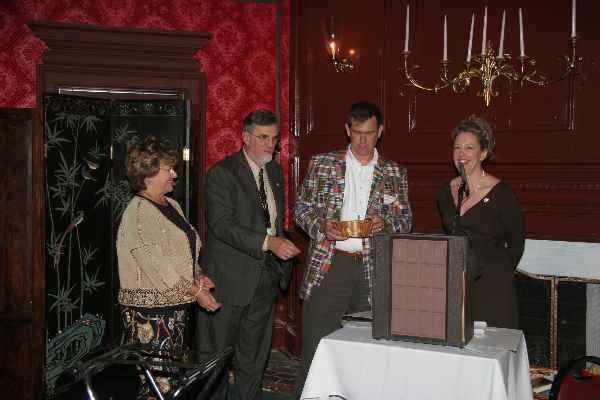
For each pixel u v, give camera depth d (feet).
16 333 12.36
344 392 6.84
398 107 13.98
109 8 14.79
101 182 13.79
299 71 15.37
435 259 6.56
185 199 13.66
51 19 14.42
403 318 6.73
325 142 14.93
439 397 6.39
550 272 12.55
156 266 8.63
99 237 13.84
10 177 12.29
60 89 14.47
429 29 13.51
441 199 10.29
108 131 13.89
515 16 12.57
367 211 10.25
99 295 13.92
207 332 10.88
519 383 7.05
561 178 12.32
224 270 10.57
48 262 12.54
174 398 7.44
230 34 15.71
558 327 12.48
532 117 12.51
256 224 10.54
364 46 14.33
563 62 12.12
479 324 7.56
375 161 10.48
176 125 13.65
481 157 9.80
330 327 10.28
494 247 9.66
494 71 12.06
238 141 15.88
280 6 15.89
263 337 11.18
